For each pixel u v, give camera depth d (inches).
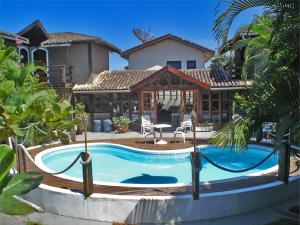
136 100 987.3
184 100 933.2
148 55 1165.1
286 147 348.2
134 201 309.3
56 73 994.1
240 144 287.9
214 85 882.8
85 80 1070.4
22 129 199.2
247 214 321.7
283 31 269.1
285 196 353.7
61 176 410.0
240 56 911.0
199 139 736.3
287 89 261.9
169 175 538.3
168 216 308.7
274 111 274.7
